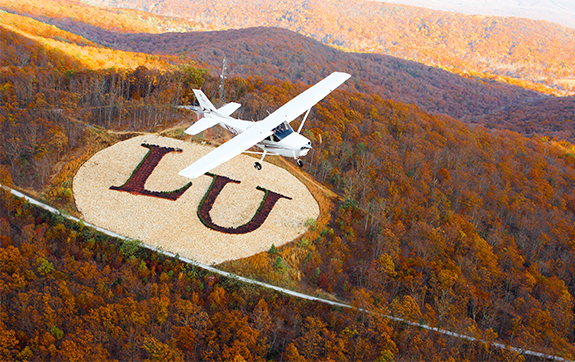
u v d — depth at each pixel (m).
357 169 75.94
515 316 55.75
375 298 52.12
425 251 61.12
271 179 66.69
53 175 61.50
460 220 70.75
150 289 46.44
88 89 82.19
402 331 48.69
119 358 40.72
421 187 79.12
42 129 68.06
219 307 47.28
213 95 92.00
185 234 54.78
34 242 50.47
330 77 49.50
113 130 73.06
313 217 60.97
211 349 41.97
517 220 81.81
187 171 34.81
